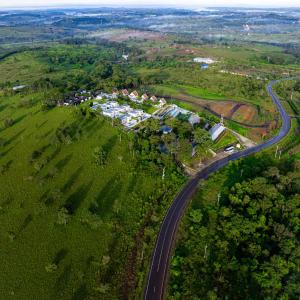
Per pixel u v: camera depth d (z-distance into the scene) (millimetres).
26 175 147750
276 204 132000
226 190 147125
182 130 190125
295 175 150500
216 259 110562
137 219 128375
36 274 102438
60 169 152000
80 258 108938
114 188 142000
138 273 105250
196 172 163875
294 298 97688
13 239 114312
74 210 128500
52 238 115688
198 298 94875
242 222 120875
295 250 109125
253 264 106625
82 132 183500
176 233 122438
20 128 193750
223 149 190625
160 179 151125
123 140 177500
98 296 97438
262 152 189250
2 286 98250
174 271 105500
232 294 99375
